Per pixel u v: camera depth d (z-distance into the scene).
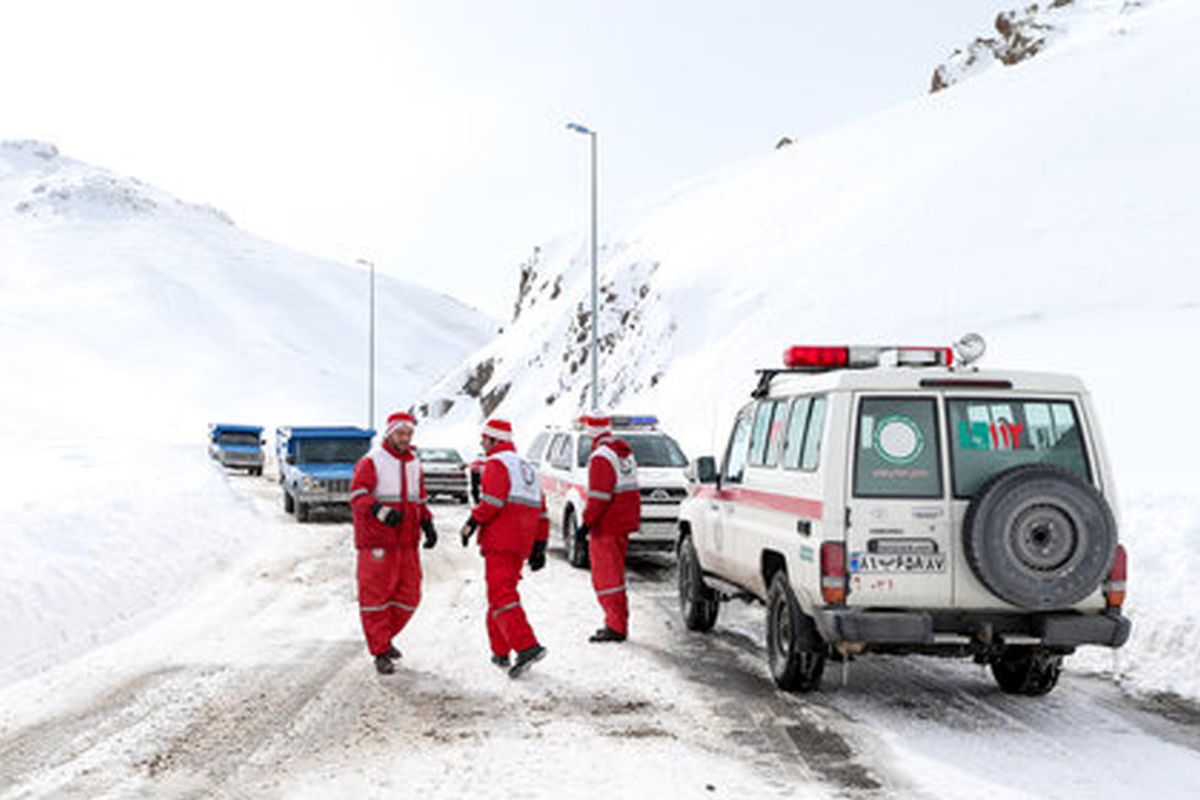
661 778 5.68
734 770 5.82
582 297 64.19
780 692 7.66
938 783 5.61
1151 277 32.66
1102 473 6.99
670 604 11.89
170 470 25.23
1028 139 47.22
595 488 9.52
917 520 6.85
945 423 6.98
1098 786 5.59
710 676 8.16
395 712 7.05
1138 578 9.38
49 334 169.88
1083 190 41.03
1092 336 28.95
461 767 5.86
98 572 11.49
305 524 21.28
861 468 6.93
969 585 6.82
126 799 5.37
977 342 7.60
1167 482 16.56
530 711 7.09
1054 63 64.31
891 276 39.94
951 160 48.94
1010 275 36.12
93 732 6.58
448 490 28.02
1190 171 40.00
